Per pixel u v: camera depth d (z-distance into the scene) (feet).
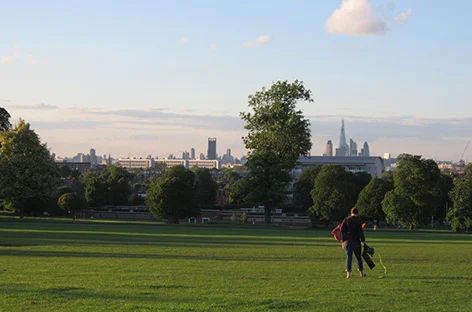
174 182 348.59
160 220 389.39
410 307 43.24
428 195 304.09
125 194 503.61
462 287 55.01
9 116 289.74
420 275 64.69
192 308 41.42
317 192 355.36
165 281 56.13
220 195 588.09
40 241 116.37
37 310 40.27
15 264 71.51
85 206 402.11
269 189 255.29
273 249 106.22
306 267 72.74
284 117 251.80
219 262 78.38
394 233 201.36
